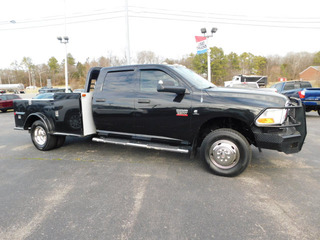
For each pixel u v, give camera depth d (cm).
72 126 482
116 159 466
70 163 448
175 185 340
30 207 285
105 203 291
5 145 621
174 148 394
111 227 241
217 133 363
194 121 376
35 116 550
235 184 340
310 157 461
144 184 345
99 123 469
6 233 235
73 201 298
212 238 222
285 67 6669
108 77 458
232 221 249
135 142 436
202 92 372
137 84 427
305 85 1245
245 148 349
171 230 235
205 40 1625
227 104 352
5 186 348
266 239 219
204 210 271
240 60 5719
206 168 398
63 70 9238
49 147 531
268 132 340
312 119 977
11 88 4744
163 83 369
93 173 393
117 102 438
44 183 357
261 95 345
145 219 254
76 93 464
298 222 246
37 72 9806
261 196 303
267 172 385
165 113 396
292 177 364
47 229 240
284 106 330
